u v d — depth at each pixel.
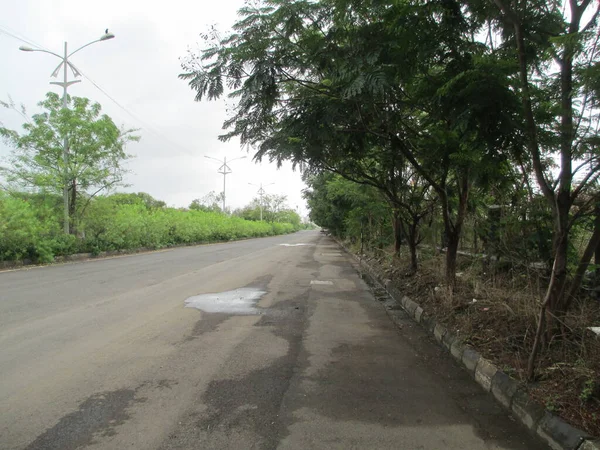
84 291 9.14
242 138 5.89
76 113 16.45
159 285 10.15
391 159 7.80
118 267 14.32
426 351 5.15
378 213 13.35
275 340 5.51
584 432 2.72
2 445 2.86
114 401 3.57
